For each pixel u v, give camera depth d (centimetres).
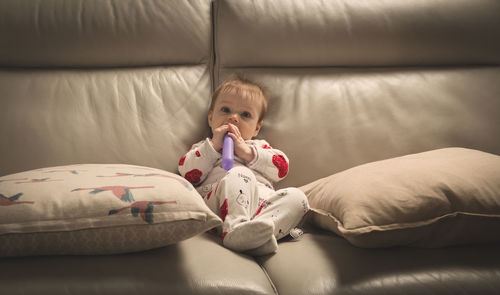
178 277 66
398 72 140
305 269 72
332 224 86
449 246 81
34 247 65
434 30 138
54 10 129
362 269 72
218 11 135
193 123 127
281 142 124
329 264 73
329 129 125
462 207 78
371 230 74
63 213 65
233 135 114
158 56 133
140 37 131
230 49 133
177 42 133
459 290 70
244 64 135
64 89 125
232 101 122
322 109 128
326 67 140
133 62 133
